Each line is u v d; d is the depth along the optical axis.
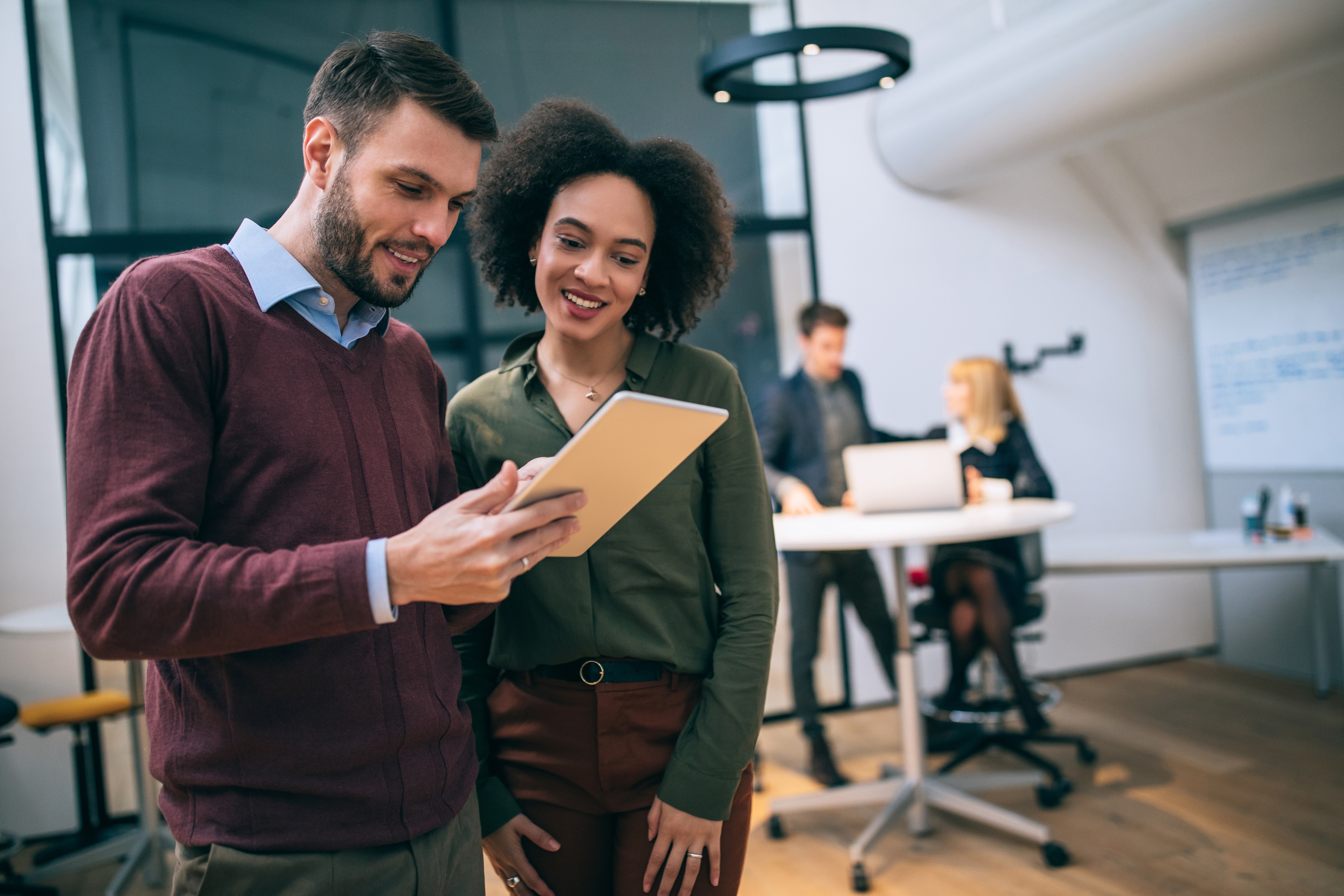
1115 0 2.71
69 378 0.79
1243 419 4.29
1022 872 2.40
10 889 2.54
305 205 0.91
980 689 3.25
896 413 4.04
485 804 1.16
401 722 0.87
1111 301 4.44
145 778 2.70
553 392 1.19
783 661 3.84
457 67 0.87
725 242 1.26
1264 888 2.22
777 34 2.46
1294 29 2.43
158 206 3.25
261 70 3.33
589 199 1.09
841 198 3.96
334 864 0.82
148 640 0.70
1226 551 3.58
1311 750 3.16
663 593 1.15
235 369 0.81
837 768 3.09
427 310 3.55
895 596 2.99
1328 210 3.83
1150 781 2.97
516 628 1.17
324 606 0.70
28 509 3.12
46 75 3.18
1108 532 4.41
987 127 3.36
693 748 1.09
